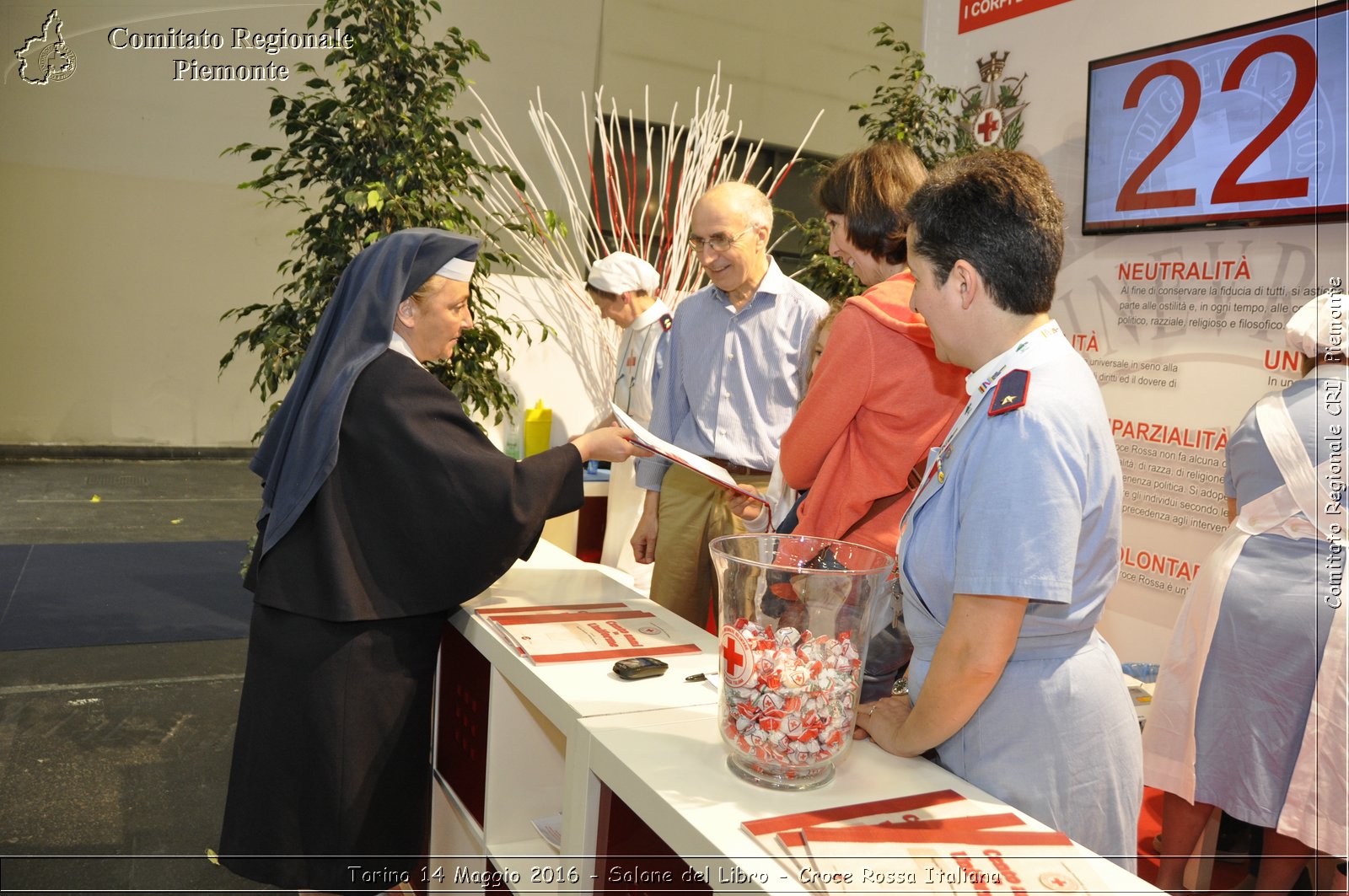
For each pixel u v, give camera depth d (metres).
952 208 1.04
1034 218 1.01
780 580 1.02
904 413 1.53
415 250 1.65
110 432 7.50
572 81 7.48
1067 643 1.12
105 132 7.12
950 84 4.02
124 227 7.28
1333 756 1.99
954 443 1.10
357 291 1.68
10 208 7.00
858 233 1.59
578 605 1.69
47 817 2.40
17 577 4.39
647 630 1.56
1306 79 2.71
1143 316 3.23
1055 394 1.02
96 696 3.17
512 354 3.46
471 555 1.56
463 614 1.64
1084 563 1.07
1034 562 0.98
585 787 1.17
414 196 3.03
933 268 1.06
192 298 7.55
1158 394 3.19
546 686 1.30
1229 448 2.27
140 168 7.24
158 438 7.64
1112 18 3.32
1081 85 3.44
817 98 8.25
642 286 3.10
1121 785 1.14
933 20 4.08
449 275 1.67
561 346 3.69
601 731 1.16
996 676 1.03
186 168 7.35
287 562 1.59
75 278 7.23
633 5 7.55
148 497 6.32
